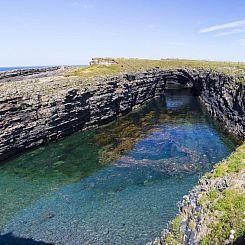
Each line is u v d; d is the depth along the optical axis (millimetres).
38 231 29125
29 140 53719
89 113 69562
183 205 20016
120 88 83812
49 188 38438
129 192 36250
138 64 118375
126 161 46844
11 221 30984
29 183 40125
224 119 68188
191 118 77250
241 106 56500
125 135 62188
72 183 39656
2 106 49250
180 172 41656
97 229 28859
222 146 52594
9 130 49719
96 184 39000
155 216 30469
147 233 27703
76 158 49250
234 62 123062
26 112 53562
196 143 54781
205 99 97438
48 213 32281
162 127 68312
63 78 71938
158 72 117562
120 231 28344
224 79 71938
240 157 21141
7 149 49125
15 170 44781
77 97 65250
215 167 21688
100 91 73500
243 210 16328
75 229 29141
